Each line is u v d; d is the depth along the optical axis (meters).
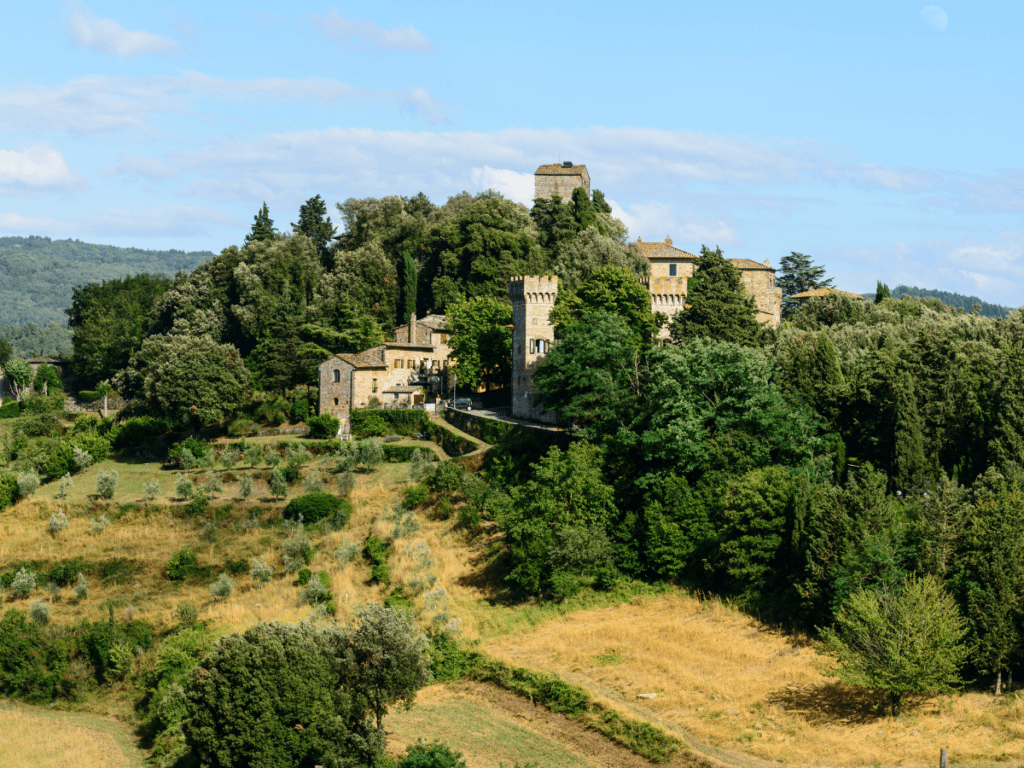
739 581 73.44
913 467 76.38
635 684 61.97
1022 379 74.94
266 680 52.81
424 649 64.38
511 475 99.94
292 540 95.88
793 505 71.62
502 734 57.28
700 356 87.06
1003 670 54.75
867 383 84.69
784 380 91.38
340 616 80.81
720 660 63.97
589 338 97.88
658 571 78.06
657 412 85.75
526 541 81.12
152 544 101.50
